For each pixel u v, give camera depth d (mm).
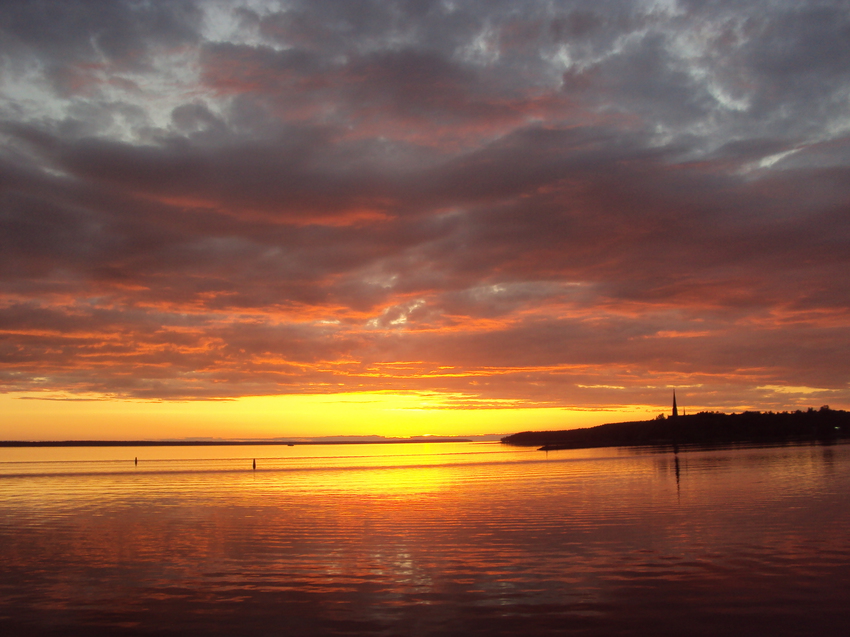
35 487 62062
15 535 28234
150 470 106812
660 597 16141
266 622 14859
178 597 17031
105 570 20406
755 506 32219
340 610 15656
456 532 26734
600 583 17578
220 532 28219
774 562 19547
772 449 116000
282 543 24922
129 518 34219
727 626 13992
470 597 16531
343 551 22953
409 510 35562
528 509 34219
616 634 13648
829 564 19203
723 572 18422
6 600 17000
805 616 14555
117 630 14484
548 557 21062
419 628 14258
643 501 36094
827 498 35031
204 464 138875
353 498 44094
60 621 15141
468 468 91688
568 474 65750
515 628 14125
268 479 73188
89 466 131000
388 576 18953
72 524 31953
